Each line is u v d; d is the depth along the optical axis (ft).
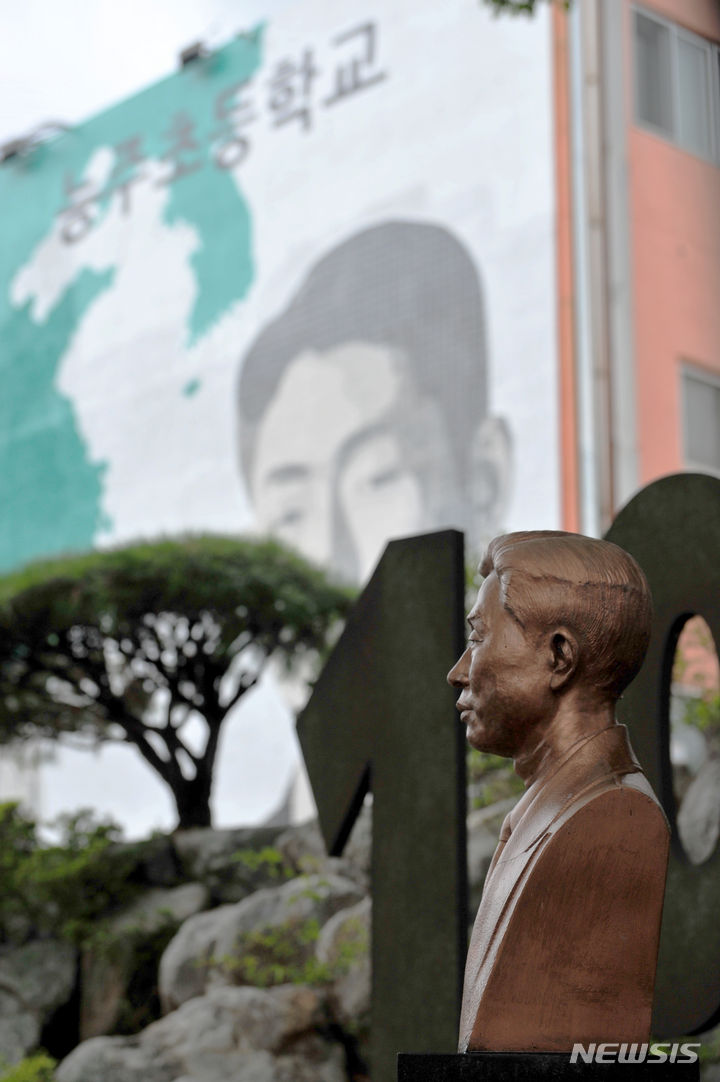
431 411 43.42
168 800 49.16
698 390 40.14
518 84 42.93
